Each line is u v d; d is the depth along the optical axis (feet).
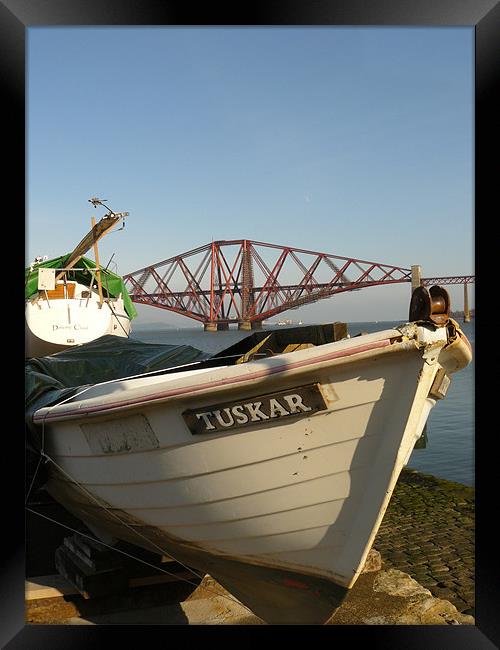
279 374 8.07
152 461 9.50
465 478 25.26
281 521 8.96
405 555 15.84
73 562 12.05
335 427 8.28
